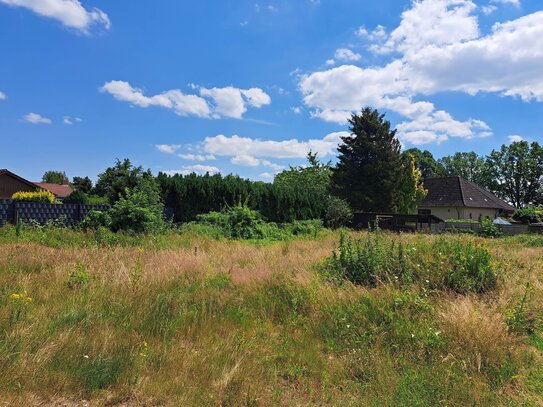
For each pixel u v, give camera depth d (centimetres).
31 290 566
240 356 409
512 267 909
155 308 520
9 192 4119
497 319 520
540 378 415
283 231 1931
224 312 545
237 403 329
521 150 6806
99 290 572
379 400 346
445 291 650
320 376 395
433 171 7656
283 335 492
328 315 544
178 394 332
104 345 390
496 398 366
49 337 388
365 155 3581
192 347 434
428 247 843
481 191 4534
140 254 874
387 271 701
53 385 323
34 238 1128
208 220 1758
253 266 830
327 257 833
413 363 425
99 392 327
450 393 364
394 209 3538
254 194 2148
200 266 788
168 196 1883
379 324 521
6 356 335
